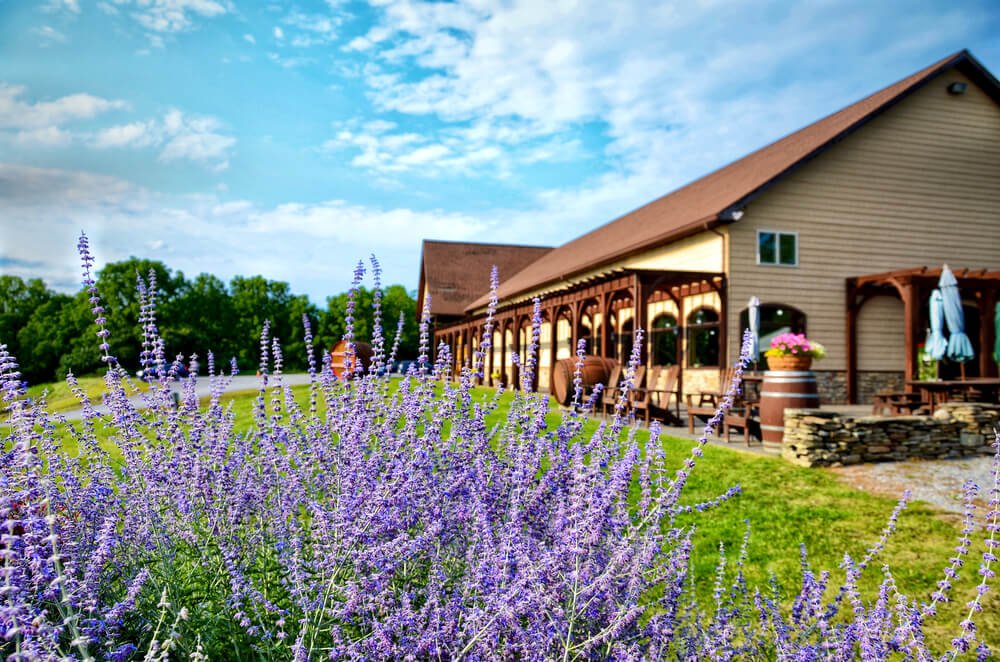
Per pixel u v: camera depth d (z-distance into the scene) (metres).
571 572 2.17
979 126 17.53
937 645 3.81
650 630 2.26
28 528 1.81
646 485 2.71
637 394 11.61
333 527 2.27
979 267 17.27
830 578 4.80
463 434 2.84
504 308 23.66
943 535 5.62
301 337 54.34
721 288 15.10
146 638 2.20
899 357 16.59
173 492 2.60
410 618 2.11
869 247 16.44
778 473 7.69
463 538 2.68
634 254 18.52
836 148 16.34
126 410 2.81
